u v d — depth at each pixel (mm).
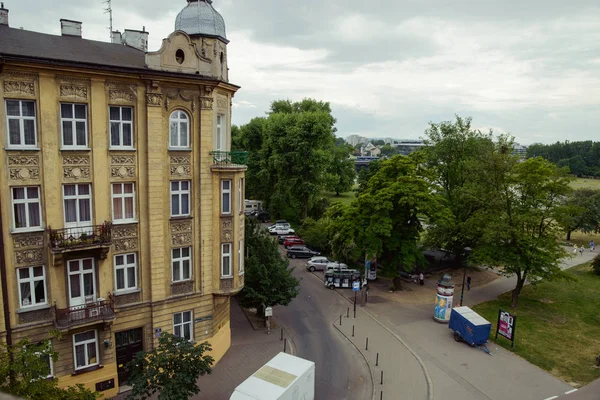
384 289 40094
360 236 38125
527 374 24891
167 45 20469
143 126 20469
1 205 17391
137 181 20703
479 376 24609
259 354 26234
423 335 30203
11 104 17406
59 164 18531
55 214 18625
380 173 40062
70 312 18969
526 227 36031
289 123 65500
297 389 18812
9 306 18016
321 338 29281
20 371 13930
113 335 20891
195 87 21531
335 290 39594
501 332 29188
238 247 24375
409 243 37969
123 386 21719
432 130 50531
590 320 33469
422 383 23828
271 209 68750
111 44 24656
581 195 61375
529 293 39625
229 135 25156
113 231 20375
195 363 18312
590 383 23891
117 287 21062
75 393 14891
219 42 23109
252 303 31672
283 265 30844
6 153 17344
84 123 19156
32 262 18391
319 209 65875
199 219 22812
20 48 18172
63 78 18203
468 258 36750
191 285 23125
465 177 47625
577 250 57531
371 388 23266
